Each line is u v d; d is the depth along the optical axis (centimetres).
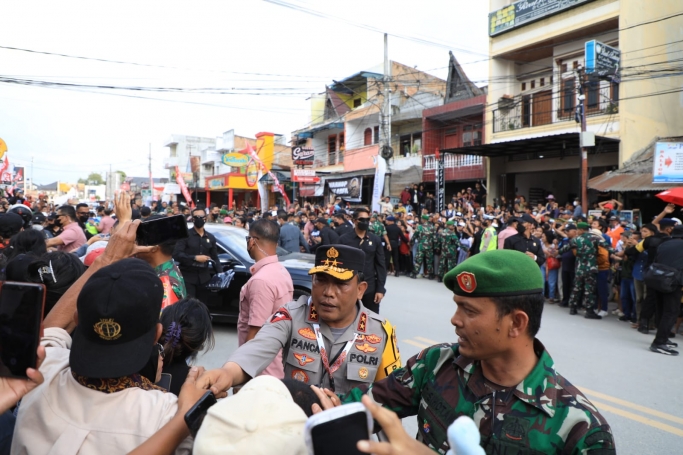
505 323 139
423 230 1367
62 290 240
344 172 2689
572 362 610
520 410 139
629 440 404
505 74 1912
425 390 161
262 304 322
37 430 145
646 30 1536
